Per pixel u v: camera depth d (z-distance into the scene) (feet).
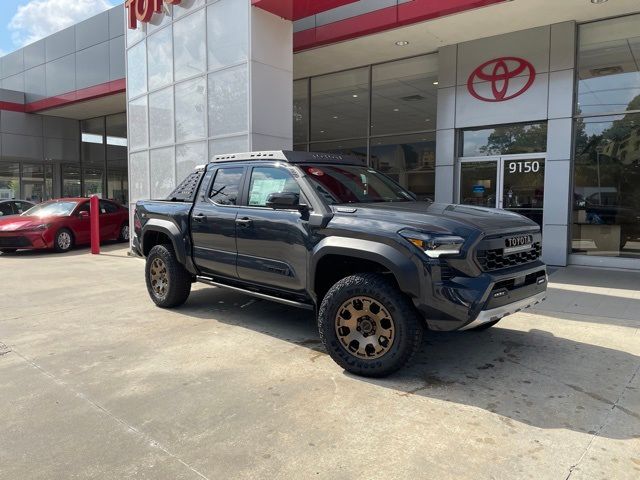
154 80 36.50
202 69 31.63
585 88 30.58
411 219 12.84
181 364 14.03
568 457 9.26
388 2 30.60
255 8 28.19
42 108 61.52
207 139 31.42
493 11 28.45
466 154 34.81
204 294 23.17
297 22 34.96
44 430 10.29
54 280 27.68
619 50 29.58
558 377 13.10
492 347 15.51
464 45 33.76
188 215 19.03
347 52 36.35
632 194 29.91
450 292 11.80
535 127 32.07
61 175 71.56
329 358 14.53
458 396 11.93
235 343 15.89
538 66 31.09
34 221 40.27
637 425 10.49
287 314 19.49
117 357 14.65
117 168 64.95
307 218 14.65
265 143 29.12
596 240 30.94
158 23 35.55
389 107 39.01
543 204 31.53
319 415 10.94
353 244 13.16
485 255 12.41
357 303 13.14
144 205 21.65
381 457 9.27
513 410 11.19
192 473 8.76
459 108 34.27
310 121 43.86
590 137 30.68
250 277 16.79
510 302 12.78
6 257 38.45
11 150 62.69
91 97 55.01
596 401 11.66
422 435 10.07
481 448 9.58
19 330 17.52
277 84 29.63
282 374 13.30
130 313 19.84
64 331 17.35
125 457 9.27
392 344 12.52
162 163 36.11
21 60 63.87
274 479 8.58
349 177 16.89
